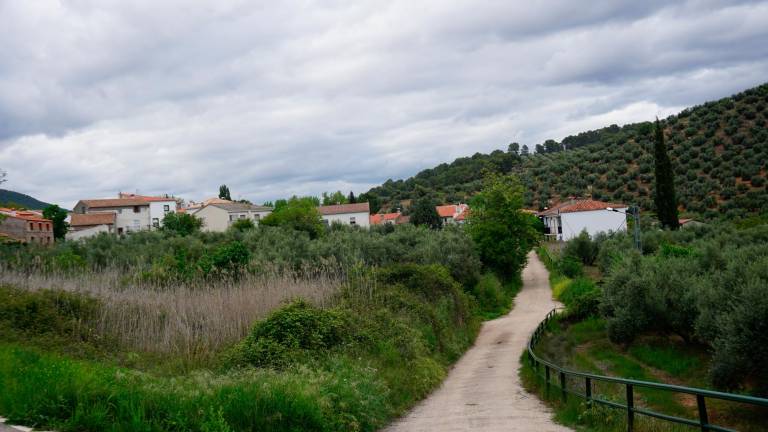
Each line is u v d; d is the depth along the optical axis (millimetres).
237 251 27062
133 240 48938
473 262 42844
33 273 22969
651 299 26031
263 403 9148
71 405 7633
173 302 17609
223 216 91188
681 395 19109
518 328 32656
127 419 7500
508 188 53500
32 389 7836
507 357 23125
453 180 159750
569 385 14906
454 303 28375
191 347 14852
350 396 11117
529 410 12891
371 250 40938
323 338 15625
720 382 18125
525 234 52688
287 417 9133
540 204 103125
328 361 14055
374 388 12594
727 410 16859
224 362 13781
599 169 108375
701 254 29750
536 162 148875
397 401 13750
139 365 13578
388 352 16781
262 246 41406
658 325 26391
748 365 17234
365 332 17125
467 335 27906
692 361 23266
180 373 13078
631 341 27406
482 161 165875
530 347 19672
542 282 55344
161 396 8320
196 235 54250
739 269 21266
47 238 65125
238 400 8906
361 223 105875
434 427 11227
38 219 63500
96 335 15094
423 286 27047
